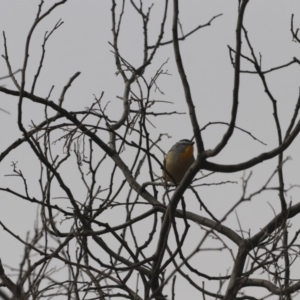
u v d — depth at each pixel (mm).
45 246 9094
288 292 10055
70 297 8953
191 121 9984
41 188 10297
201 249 7484
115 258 10984
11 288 9000
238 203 7543
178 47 9914
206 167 10086
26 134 10438
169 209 10297
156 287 10289
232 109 9469
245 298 10695
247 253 10641
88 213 11617
